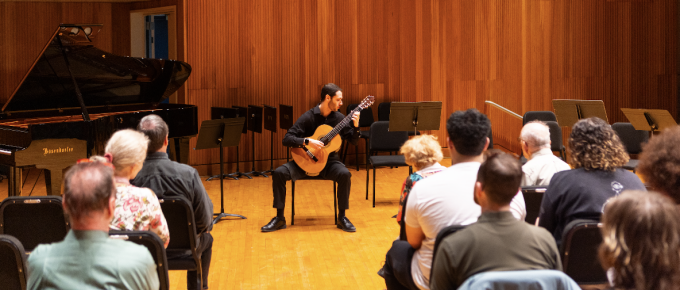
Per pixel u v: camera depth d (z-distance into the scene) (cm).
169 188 273
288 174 484
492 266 158
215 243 448
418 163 328
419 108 564
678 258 126
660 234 126
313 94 797
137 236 201
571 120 592
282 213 489
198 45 728
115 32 809
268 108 710
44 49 464
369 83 821
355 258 411
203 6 727
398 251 237
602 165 224
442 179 212
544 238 164
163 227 242
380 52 823
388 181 700
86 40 484
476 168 216
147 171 274
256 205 579
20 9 784
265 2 760
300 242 451
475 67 860
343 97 810
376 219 522
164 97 614
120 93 585
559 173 233
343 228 483
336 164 488
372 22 815
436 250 180
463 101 862
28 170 758
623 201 132
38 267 153
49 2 791
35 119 512
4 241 189
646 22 920
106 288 152
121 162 229
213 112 700
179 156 581
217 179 714
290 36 778
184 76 602
